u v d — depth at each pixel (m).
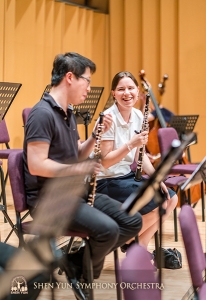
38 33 9.15
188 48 10.21
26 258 2.35
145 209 4.20
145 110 4.37
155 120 8.27
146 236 4.45
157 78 10.52
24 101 8.99
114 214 3.62
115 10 10.77
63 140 3.56
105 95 10.90
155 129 7.72
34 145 3.39
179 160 6.96
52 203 2.21
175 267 4.66
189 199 6.21
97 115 10.64
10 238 5.29
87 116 6.53
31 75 9.05
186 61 10.25
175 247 5.39
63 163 3.57
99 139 3.78
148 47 10.51
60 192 2.22
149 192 2.42
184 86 10.28
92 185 3.57
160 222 2.84
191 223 2.66
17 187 3.58
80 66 3.60
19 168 3.61
